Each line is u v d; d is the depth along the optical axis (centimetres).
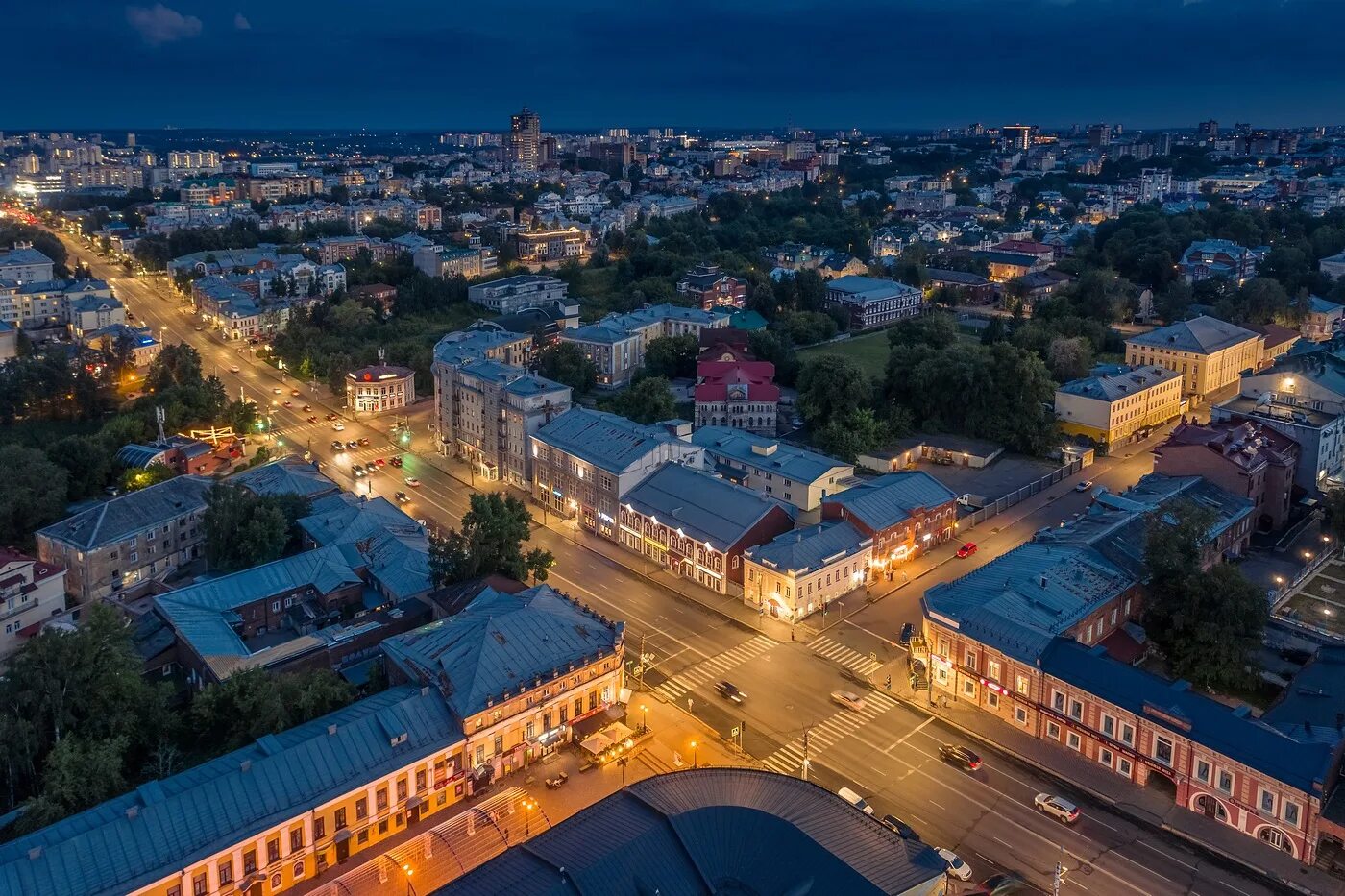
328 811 10212
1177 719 10975
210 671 12812
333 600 15050
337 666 13675
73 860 8969
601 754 11825
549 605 13175
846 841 9262
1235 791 10625
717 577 16275
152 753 11525
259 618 14688
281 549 16625
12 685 11362
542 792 11356
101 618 12006
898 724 12688
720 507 16838
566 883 8462
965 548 17550
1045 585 13612
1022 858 10319
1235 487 17462
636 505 17750
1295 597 15688
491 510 15550
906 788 11412
